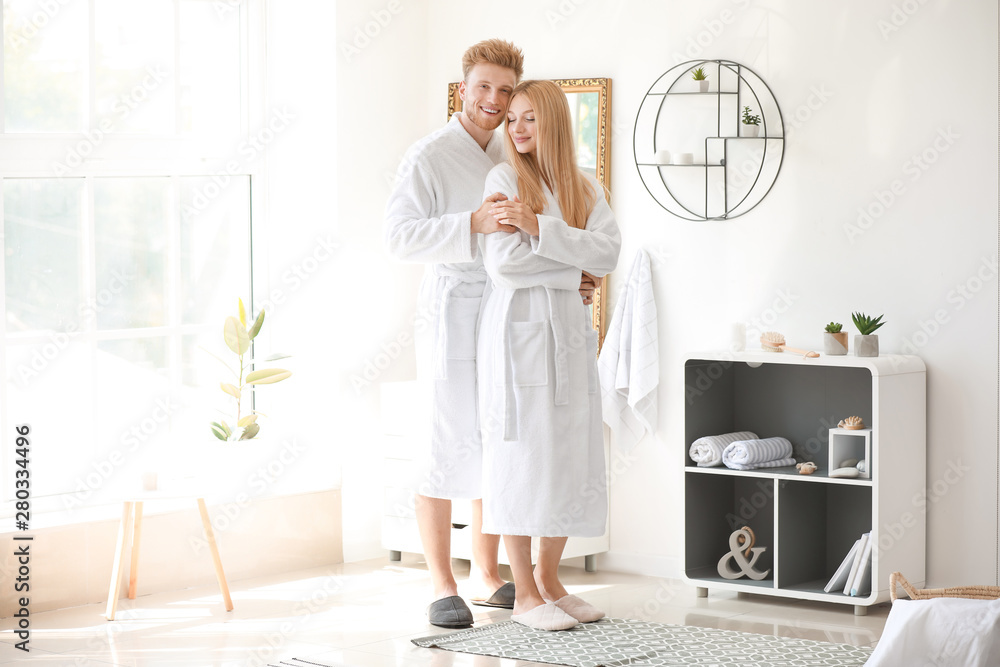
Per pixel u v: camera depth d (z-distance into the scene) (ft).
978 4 12.59
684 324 14.43
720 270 14.20
